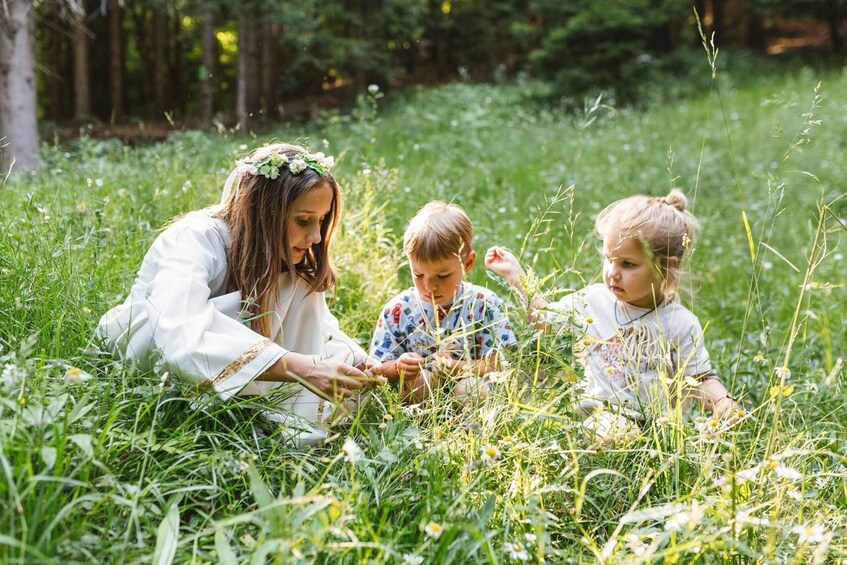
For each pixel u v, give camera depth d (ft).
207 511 6.70
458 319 10.47
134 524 6.03
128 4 64.80
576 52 55.88
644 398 9.79
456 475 7.07
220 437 7.51
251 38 54.70
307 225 8.78
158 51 68.08
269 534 5.84
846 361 10.90
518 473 7.02
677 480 7.24
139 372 7.82
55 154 19.25
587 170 27.73
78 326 8.51
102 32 71.97
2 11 26.96
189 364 7.59
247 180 8.74
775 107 43.16
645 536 6.30
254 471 5.79
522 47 76.28
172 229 8.87
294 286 9.23
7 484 5.43
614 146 34.12
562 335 8.00
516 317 8.25
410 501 6.71
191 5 43.96
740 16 85.15
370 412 8.76
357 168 20.52
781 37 88.94
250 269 8.71
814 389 9.16
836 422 9.39
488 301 10.53
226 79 76.43
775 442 7.70
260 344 7.80
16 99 27.43
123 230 12.65
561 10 57.62
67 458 6.01
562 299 10.12
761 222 22.61
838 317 14.20
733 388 9.61
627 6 55.21
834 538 6.86
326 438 8.39
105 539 5.69
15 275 9.07
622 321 10.41
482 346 10.44
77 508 5.74
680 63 59.16
